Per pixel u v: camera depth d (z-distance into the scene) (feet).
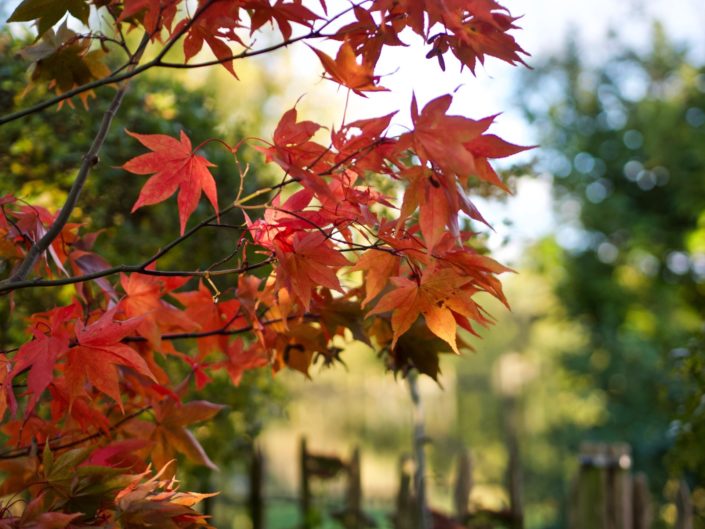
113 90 11.93
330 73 4.57
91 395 5.95
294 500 16.58
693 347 12.63
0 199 5.75
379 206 9.50
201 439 13.15
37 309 10.41
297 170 4.42
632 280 49.49
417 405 12.70
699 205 47.01
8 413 7.90
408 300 4.88
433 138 4.16
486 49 4.67
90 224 11.35
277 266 4.91
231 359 6.56
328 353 6.41
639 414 42.06
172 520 4.68
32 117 11.12
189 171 4.90
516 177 11.97
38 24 5.07
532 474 51.98
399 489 14.53
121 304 6.08
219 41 5.13
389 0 4.50
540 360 60.03
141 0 4.71
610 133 51.60
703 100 49.44
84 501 4.55
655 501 35.68
